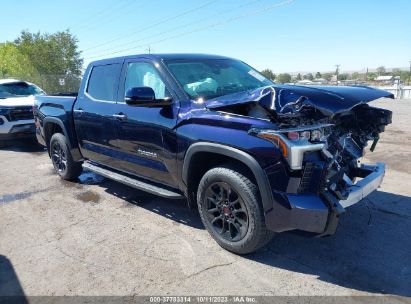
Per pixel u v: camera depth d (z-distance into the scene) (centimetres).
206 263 337
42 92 1089
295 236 385
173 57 430
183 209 470
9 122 884
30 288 308
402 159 669
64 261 348
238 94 348
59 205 497
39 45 4166
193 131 352
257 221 320
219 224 364
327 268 326
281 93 304
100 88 500
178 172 380
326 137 313
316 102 298
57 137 595
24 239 397
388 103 1997
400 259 336
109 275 323
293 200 295
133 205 489
